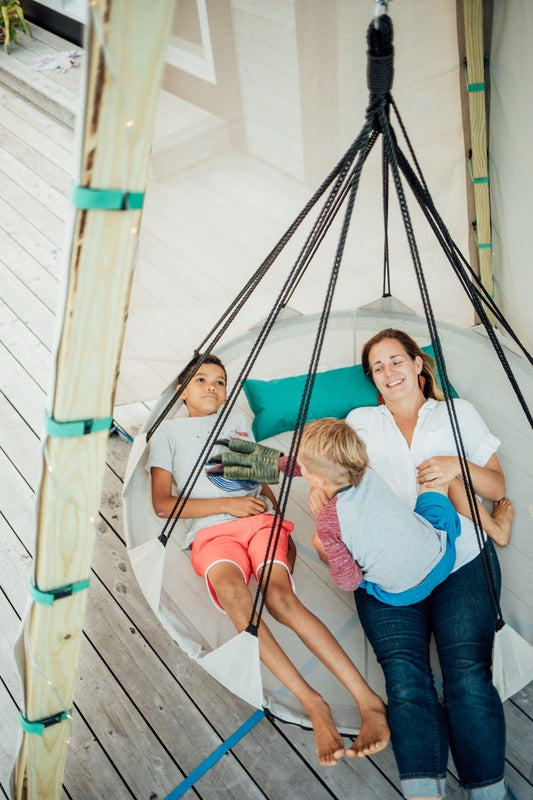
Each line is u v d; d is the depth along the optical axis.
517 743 2.00
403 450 2.27
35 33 5.57
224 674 1.77
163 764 2.02
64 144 4.75
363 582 1.92
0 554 2.55
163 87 1.99
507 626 1.76
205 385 2.38
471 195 2.56
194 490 2.23
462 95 2.29
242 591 1.94
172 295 2.51
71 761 2.03
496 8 2.17
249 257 2.46
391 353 2.33
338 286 2.70
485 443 2.24
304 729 1.92
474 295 1.67
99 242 1.11
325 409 2.56
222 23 1.87
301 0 1.85
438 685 1.89
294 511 2.37
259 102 2.05
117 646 2.29
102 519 2.65
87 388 1.24
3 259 3.88
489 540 2.04
